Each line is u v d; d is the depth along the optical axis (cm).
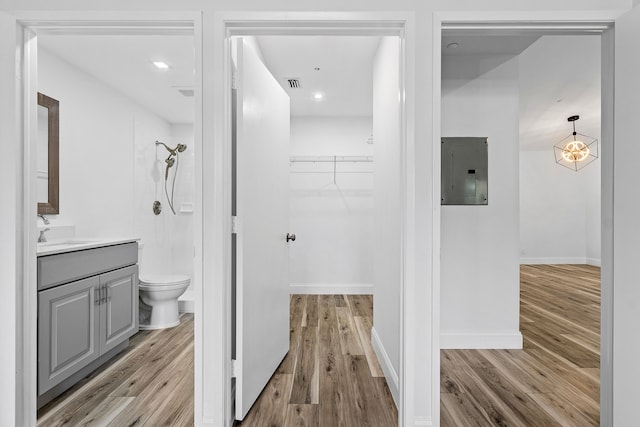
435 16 159
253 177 196
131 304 271
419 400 161
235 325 189
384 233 239
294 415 184
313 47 271
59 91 274
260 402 196
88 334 223
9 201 156
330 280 461
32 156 166
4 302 155
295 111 439
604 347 170
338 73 321
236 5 161
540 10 159
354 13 159
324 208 461
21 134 161
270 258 224
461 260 277
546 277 573
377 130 273
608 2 159
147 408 189
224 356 165
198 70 161
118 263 256
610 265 167
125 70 299
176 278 330
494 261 278
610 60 165
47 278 191
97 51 264
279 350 242
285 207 257
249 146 191
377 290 266
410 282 160
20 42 160
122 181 352
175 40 248
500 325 277
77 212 294
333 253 461
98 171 318
